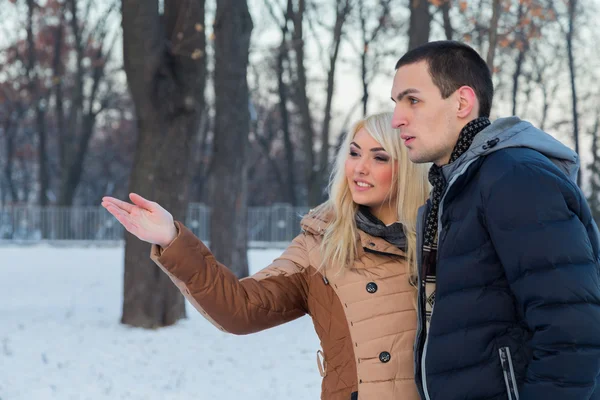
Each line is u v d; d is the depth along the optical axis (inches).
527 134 87.4
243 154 557.3
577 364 76.3
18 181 1854.1
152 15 387.9
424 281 95.0
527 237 79.9
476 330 84.2
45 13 1352.1
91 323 408.5
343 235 105.2
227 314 101.3
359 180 106.7
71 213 1323.8
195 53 397.7
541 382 77.9
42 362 306.7
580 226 80.5
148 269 399.2
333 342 104.2
